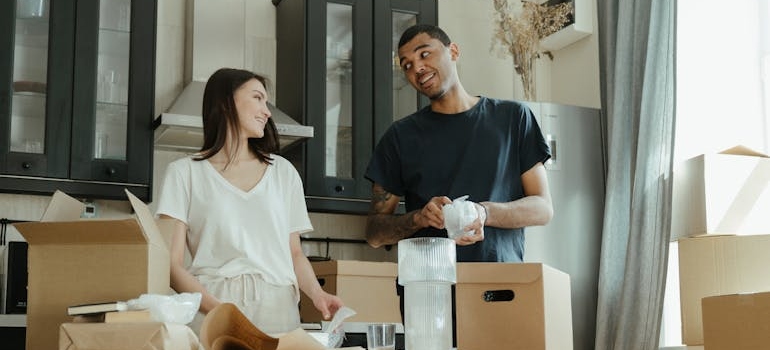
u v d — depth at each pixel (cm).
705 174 357
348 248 457
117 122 391
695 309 304
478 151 265
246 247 204
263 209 208
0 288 364
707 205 355
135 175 388
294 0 436
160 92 428
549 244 429
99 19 393
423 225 242
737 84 392
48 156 376
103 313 143
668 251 384
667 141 393
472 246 252
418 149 271
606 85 455
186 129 392
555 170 438
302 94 420
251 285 202
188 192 207
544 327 203
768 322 191
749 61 389
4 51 374
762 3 387
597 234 440
